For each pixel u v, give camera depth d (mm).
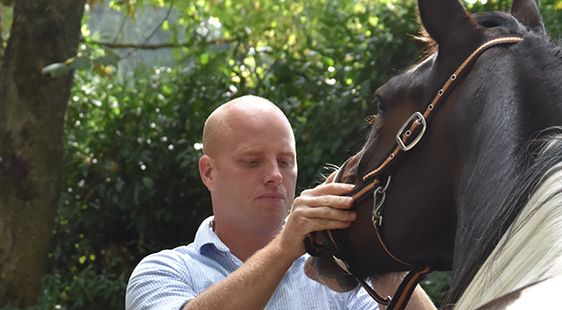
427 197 2855
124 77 11258
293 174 3980
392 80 2969
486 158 2568
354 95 9383
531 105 2580
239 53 10930
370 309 3859
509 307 2166
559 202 2309
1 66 9211
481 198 2541
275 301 3842
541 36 2777
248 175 3908
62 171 9336
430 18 2838
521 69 2660
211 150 4008
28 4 9109
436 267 3004
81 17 9211
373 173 2963
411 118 2850
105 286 9852
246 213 3916
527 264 2293
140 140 10727
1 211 9141
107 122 10883
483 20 2873
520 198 2416
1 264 9117
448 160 2781
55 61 9102
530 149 2490
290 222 3242
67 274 10836
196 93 10664
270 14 11227
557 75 2604
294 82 10094
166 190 10633
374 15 9828
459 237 2629
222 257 3928
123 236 10883
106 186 10703
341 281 3262
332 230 3145
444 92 2787
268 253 3365
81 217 10789
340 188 3113
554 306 2084
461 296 2453
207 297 3447
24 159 9133
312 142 9398
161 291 3770
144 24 14703
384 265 3098
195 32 11023
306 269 3451
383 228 2969
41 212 9180
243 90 10586
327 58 10047
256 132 3914
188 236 10711
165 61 11602
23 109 9133
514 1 3104
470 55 2773
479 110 2670
